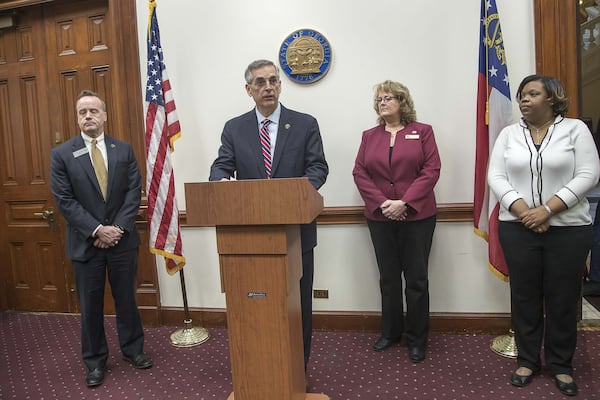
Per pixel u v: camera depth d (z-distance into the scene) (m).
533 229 1.90
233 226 1.43
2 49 3.25
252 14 2.72
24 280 3.39
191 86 2.84
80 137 2.29
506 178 2.04
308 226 1.96
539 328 2.08
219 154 2.05
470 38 2.49
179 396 2.11
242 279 1.46
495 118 2.28
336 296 2.77
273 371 1.48
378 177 2.36
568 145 1.89
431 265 2.64
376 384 2.12
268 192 1.33
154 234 2.60
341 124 2.66
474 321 2.60
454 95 2.53
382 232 2.37
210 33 2.79
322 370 2.28
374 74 2.60
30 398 2.14
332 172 2.70
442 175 2.58
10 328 3.07
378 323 2.71
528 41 2.43
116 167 2.28
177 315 2.98
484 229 2.37
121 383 2.26
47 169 3.24
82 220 2.17
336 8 2.61
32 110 3.23
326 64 2.63
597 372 2.11
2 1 3.09
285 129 1.97
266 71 1.88
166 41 2.84
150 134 2.60
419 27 2.53
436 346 2.48
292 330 1.50
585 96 3.45
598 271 3.11
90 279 2.26
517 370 2.08
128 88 2.91
